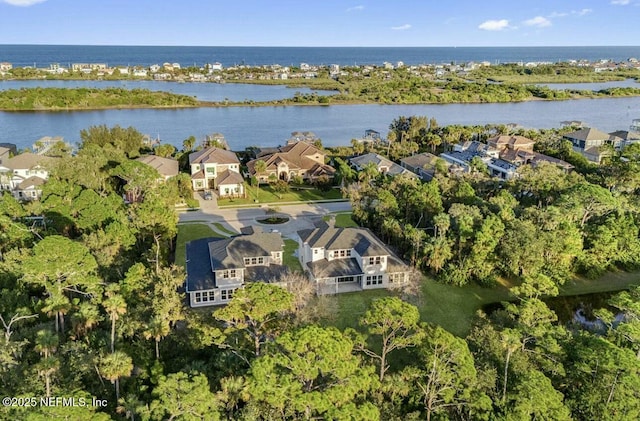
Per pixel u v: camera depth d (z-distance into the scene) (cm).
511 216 6044
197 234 7056
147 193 7238
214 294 5119
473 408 3086
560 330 3859
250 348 3572
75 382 3086
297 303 4141
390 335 3359
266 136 15688
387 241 6825
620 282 5972
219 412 2852
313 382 2941
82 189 6775
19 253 5000
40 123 16675
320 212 8238
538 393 3022
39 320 4222
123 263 5325
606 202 6272
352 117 19775
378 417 2738
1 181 8400
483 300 5434
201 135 15412
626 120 19038
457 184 7600
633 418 3145
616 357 3369
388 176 9031
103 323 4091
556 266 5728
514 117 19775
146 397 3203
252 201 8781
